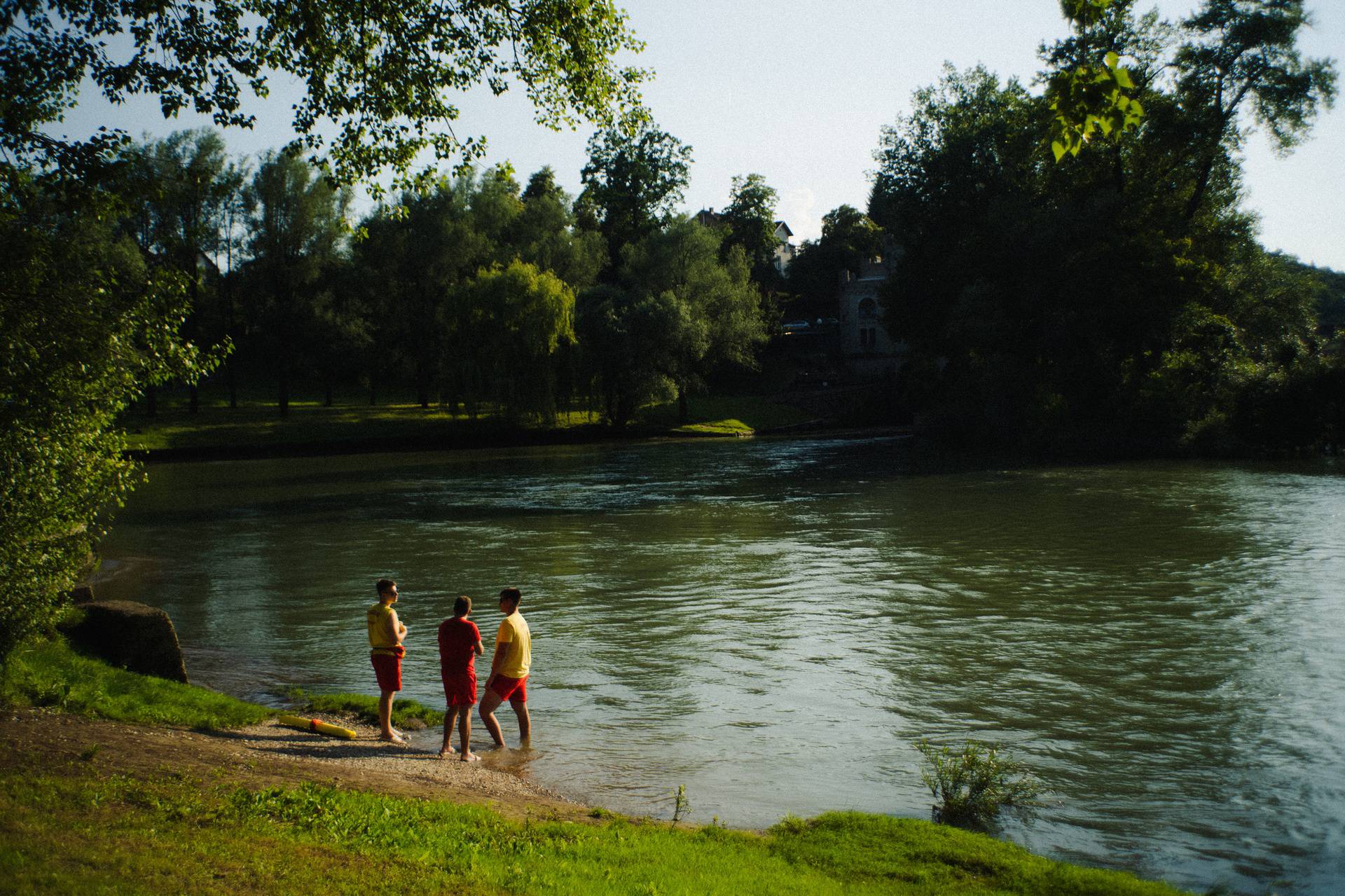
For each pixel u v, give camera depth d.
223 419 70.19
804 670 14.66
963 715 12.50
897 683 13.94
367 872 6.31
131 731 9.90
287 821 7.26
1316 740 11.33
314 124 16.78
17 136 13.13
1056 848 8.59
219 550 27.45
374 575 23.31
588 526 31.12
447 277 77.12
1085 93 10.21
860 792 9.98
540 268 80.00
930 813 9.44
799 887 6.83
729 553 25.56
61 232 12.24
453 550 26.83
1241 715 12.31
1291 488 36.88
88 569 11.69
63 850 5.99
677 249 78.81
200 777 8.30
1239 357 54.06
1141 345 54.75
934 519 31.09
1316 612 17.81
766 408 88.94
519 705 11.49
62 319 10.90
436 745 11.48
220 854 6.32
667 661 15.27
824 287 125.94
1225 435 50.72
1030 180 61.44
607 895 6.34
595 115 18.31
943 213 62.91
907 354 84.12
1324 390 49.84
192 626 18.38
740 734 11.82
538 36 17.14
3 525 10.23
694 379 77.38
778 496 38.41
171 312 11.79
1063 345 55.12
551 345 66.69
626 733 11.88
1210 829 8.95
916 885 7.13
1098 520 30.17
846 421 85.69
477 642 11.05
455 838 7.34
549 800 9.50
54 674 11.39
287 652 16.36
